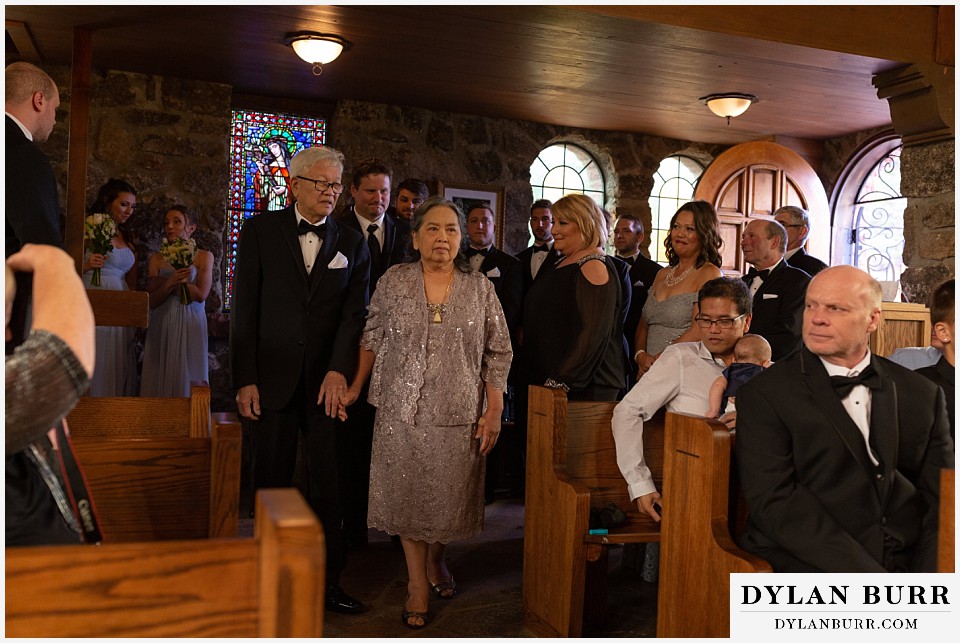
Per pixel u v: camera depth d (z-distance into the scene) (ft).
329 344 10.90
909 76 16.85
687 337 12.33
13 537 4.14
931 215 17.11
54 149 19.51
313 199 10.68
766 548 6.95
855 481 6.77
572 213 11.87
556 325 11.94
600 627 10.26
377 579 11.98
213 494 5.89
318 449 10.67
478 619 10.43
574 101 21.88
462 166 23.50
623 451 9.43
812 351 7.10
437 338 10.15
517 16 15.28
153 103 20.39
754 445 7.00
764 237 15.56
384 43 17.34
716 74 18.79
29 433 3.17
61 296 3.39
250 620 3.31
